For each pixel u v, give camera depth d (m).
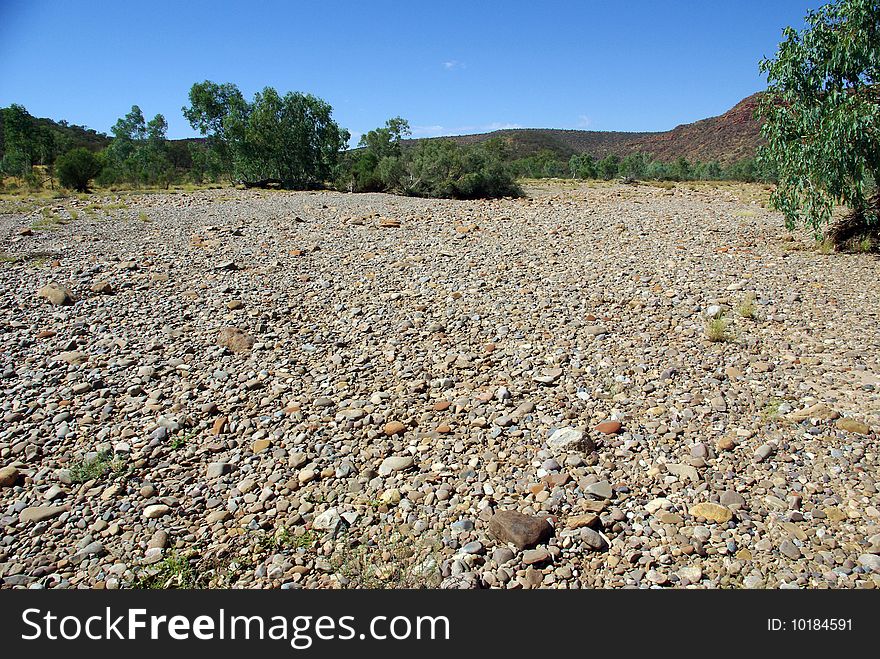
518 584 3.24
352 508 3.93
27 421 4.98
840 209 15.12
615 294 8.41
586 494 3.98
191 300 8.07
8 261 9.74
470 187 25.06
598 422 4.93
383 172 27.55
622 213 17.50
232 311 7.67
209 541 3.65
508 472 4.29
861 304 7.68
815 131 9.80
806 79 9.74
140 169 37.19
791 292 8.27
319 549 3.58
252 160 34.50
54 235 12.20
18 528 3.74
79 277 8.91
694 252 11.05
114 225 13.80
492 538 3.61
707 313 7.48
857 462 4.23
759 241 12.09
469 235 13.09
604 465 4.32
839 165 9.48
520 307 7.85
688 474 4.16
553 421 4.95
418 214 16.91
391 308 7.89
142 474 4.32
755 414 4.98
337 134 36.38
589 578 3.28
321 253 11.11
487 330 7.05
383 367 6.08
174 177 40.75
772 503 3.82
